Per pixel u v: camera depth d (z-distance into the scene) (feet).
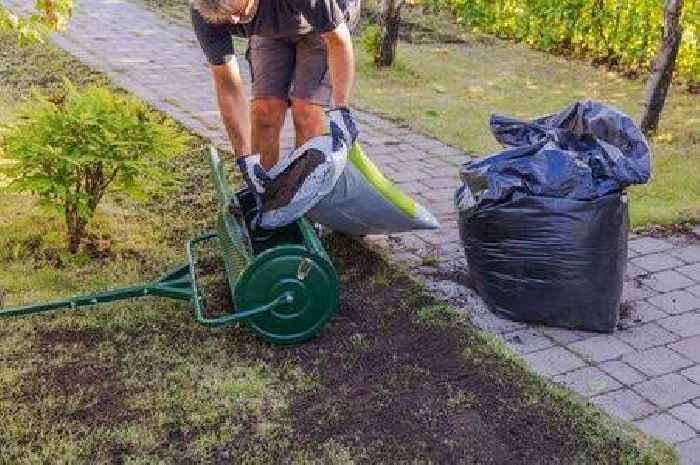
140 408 12.25
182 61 33.19
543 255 14.35
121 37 36.68
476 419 12.34
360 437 11.89
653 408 12.78
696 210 20.04
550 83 32.58
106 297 14.07
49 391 12.51
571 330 14.88
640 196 21.06
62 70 30.86
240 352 13.74
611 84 32.71
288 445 11.64
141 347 13.75
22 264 16.21
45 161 15.74
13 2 41.24
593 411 12.57
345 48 13.44
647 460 11.57
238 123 14.19
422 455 11.58
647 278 16.93
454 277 16.67
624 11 34.47
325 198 15.23
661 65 25.11
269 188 14.39
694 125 27.14
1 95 27.27
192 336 14.12
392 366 13.55
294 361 13.58
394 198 15.42
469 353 13.92
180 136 18.06
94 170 16.07
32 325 14.17
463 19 42.29
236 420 12.11
